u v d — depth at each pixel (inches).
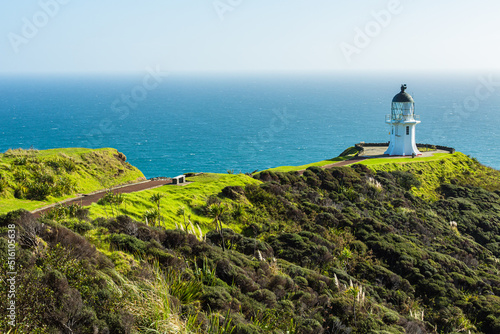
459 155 2901.1
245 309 815.1
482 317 1204.5
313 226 1590.8
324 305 971.9
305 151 6023.6
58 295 578.9
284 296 949.8
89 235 936.3
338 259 1370.6
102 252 832.3
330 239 1512.1
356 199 1959.9
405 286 1309.1
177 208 1517.0
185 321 601.6
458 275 1403.8
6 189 1441.9
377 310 1042.1
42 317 539.2
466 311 1229.7
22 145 6200.8
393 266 1425.9
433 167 2635.3
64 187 1592.0
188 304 693.3
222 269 944.3
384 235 1599.4
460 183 2527.1
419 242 1646.2
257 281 983.0
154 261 822.5
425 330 1074.1
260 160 5536.4
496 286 1417.3
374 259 1439.5
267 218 1603.1
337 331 875.4
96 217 1248.8
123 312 576.1
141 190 1726.1
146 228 1045.8
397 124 2866.6
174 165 5216.5
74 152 1925.4
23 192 1469.0
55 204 1430.9
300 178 2074.3
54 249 689.0
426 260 1456.7
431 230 1825.8
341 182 2106.3
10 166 1581.0
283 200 1740.9
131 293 614.9
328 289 1074.1
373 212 1868.8
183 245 1024.9
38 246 689.0
